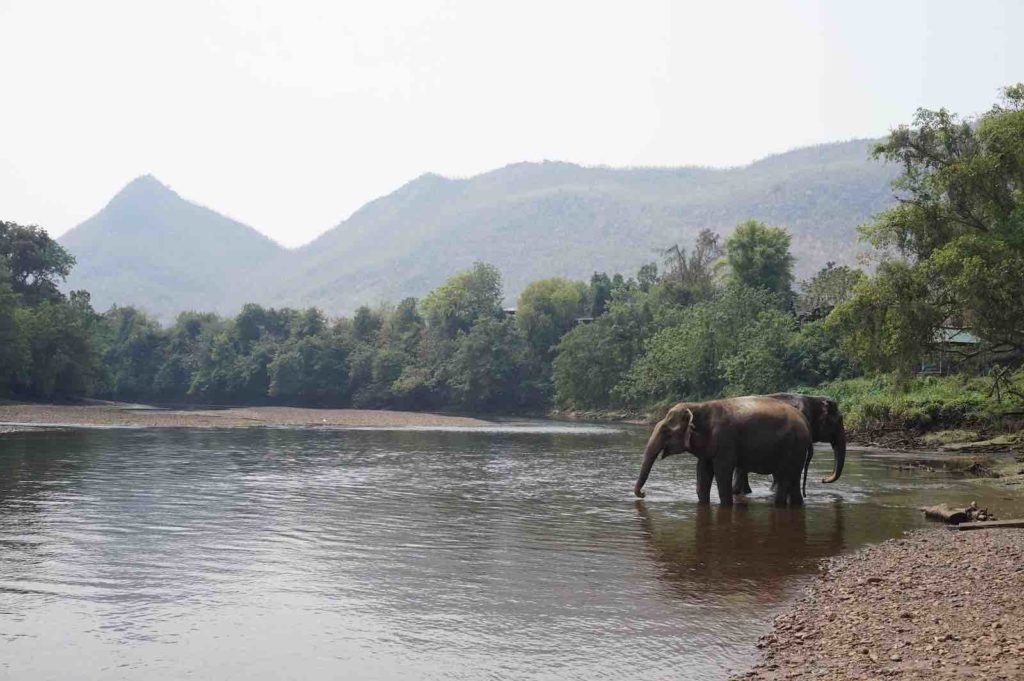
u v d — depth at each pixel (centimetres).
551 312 10288
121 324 13812
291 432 4853
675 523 1705
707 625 974
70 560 1290
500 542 1481
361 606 1051
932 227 3306
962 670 767
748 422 1972
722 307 6750
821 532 1598
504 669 828
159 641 906
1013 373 3972
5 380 7500
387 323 12656
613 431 5531
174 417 5997
